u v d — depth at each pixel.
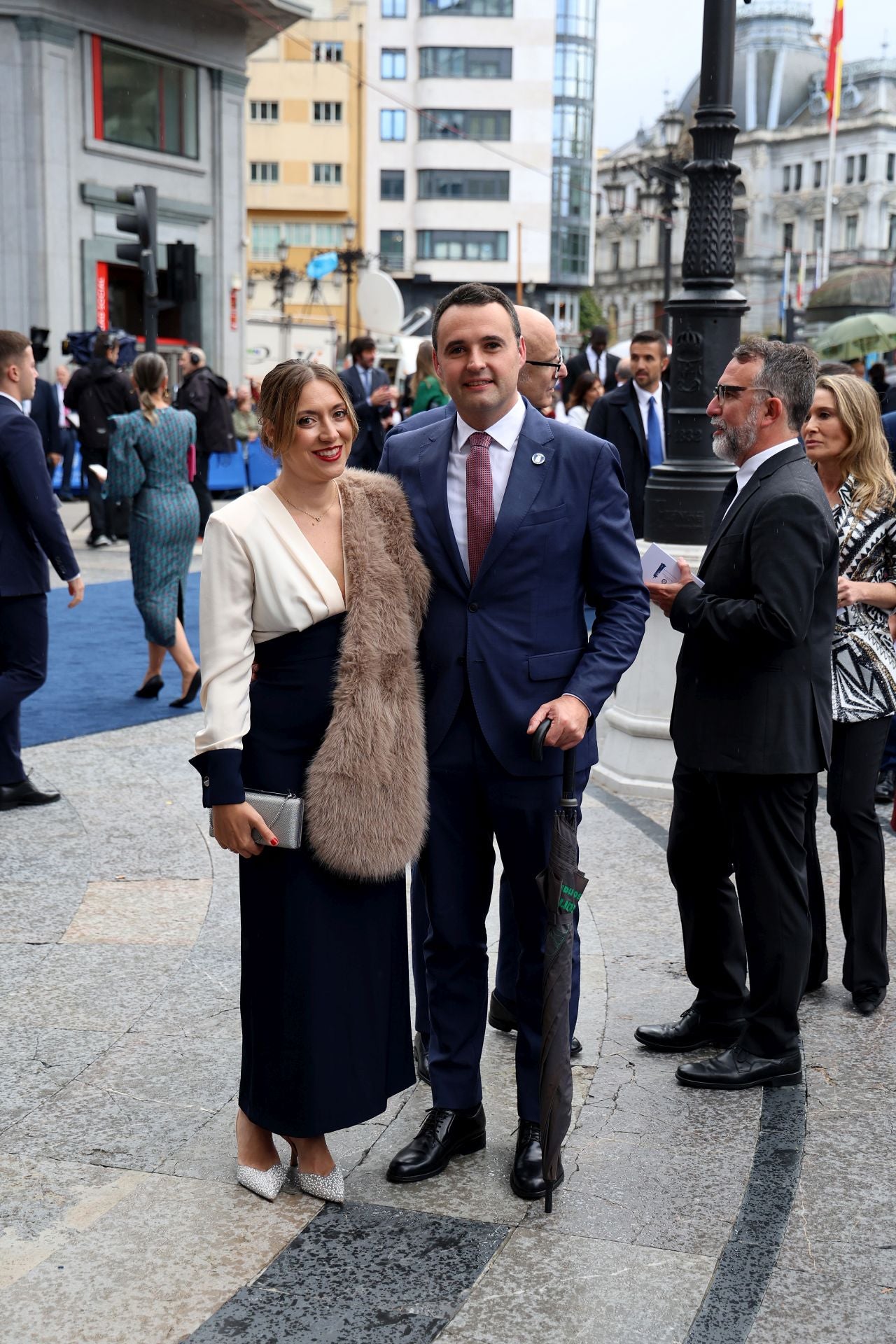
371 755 2.91
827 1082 3.65
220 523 2.90
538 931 3.20
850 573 4.31
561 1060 2.93
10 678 5.83
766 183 98.94
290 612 2.89
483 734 3.10
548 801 3.15
